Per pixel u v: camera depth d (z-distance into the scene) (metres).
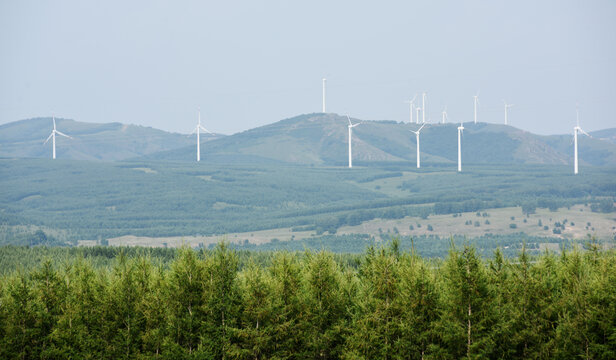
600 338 48.88
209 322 56.72
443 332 51.16
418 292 52.62
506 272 54.91
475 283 51.38
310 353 55.53
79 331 56.75
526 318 51.16
